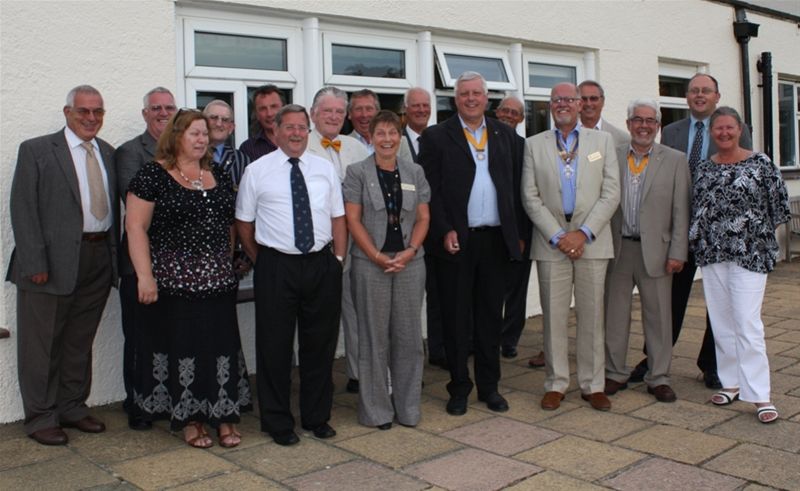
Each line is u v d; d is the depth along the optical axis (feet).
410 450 12.28
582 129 14.38
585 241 14.12
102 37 14.53
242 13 16.69
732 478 10.87
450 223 13.78
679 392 15.29
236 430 13.10
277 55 17.47
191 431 12.65
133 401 13.38
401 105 19.57
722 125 13.75
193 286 12.10
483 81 13.91
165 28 15.35
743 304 13.60
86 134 12.73
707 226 14.06
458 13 19.99
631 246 15.01
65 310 12.85
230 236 12.85
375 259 12.91
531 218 14.37
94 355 14.79
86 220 12.91
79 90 12.60
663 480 10.85
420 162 14.17
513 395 15.35
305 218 12.42
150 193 11.96
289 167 12.57
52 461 11.93
